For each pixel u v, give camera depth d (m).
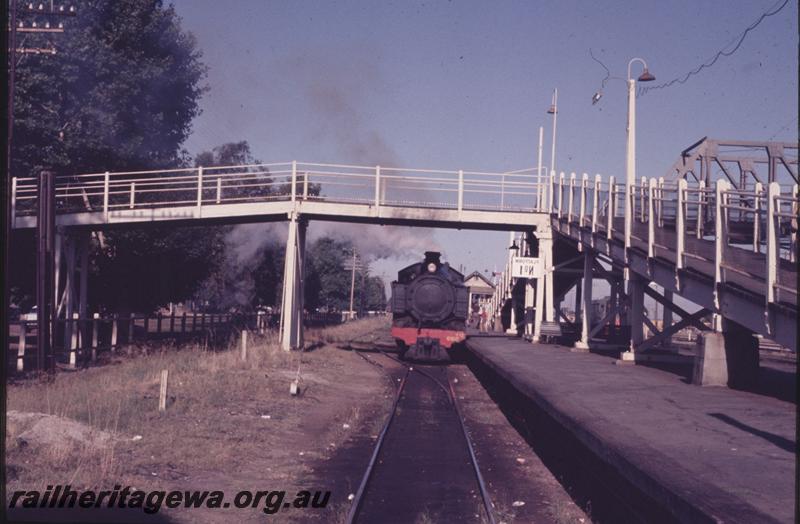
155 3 32.75
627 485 8.18
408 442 13.61
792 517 5.80
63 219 26.78
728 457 7.99
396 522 8.55
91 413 12.75
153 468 9.91
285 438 13.00
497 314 48.59
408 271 33.22
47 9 18.34
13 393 14.78
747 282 13.98
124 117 31.22
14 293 30.73
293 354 26.94
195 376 18.70
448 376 26.84
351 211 28.45
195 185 34.25
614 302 30.33
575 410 11.15
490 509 8.78
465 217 29.00
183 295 35.47
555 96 34.22
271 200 28.31
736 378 14.28
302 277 29.66
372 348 37.91
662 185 19.70
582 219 25.38
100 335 32.12
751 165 30.42
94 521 7.54
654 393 13.27
